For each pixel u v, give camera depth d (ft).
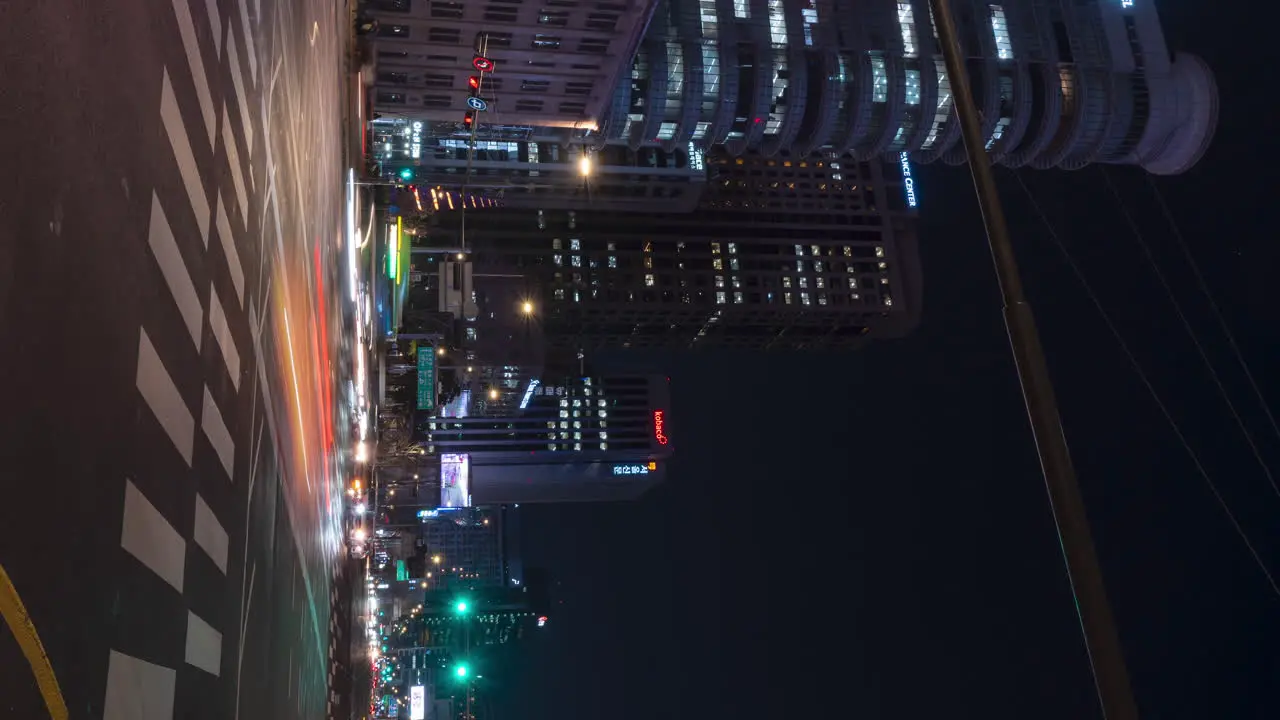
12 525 11.26
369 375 183.93
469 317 184.85
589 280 614.34
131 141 16.44
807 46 393.91
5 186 11.25
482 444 645.92
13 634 11.27
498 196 193.98
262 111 34.12
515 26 211.61
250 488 31.04
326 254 79.15
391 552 248.32
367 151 195.31
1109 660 29.68
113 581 15.44
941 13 40.86
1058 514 32.27
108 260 15.17
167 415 19.07
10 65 11.48
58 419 12.91
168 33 19.11
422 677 472.44
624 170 516.32
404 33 208.74
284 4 42.52
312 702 64.95
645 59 363.15
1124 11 470.80
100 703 14.69
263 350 34.50
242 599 29.50
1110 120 460.14
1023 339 34.94
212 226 23.71
